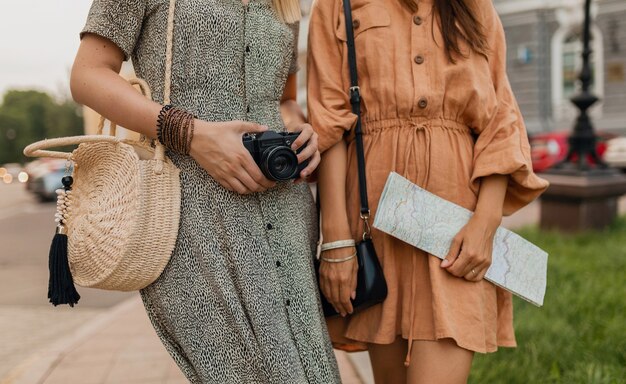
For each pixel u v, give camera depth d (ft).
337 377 5.22
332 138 5.52
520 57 74.49
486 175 5.48
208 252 4.66
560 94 73.77
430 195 5.43
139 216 4.48
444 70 5.49
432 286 5.37
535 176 5.64
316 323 5.00
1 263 26.43
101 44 4.67
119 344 13.39
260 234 4.83
